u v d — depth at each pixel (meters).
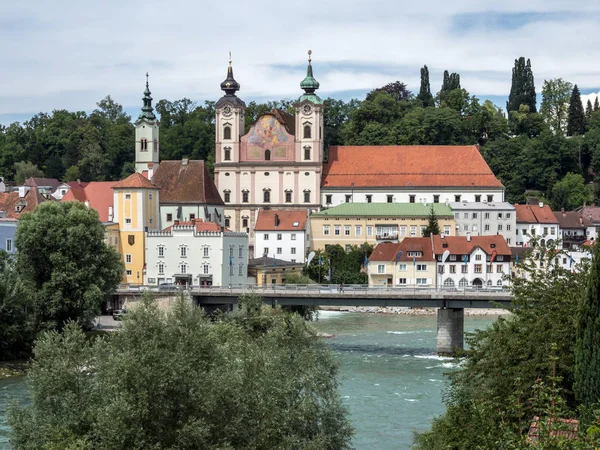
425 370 124.56
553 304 65.00
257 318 105.62
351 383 114.12
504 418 54.72
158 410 58.97
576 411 56.03
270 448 62.28
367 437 87.50
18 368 122.19
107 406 58.16
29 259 137.75
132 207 193.12
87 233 138.62
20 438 61.38
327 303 153.00
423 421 93.75
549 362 57.47
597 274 55.41
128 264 191.62
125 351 61.50
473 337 74.25
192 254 188.00
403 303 149.00
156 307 65.81
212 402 60.19
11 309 125.38
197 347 63.41
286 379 68.31
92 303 136.25
